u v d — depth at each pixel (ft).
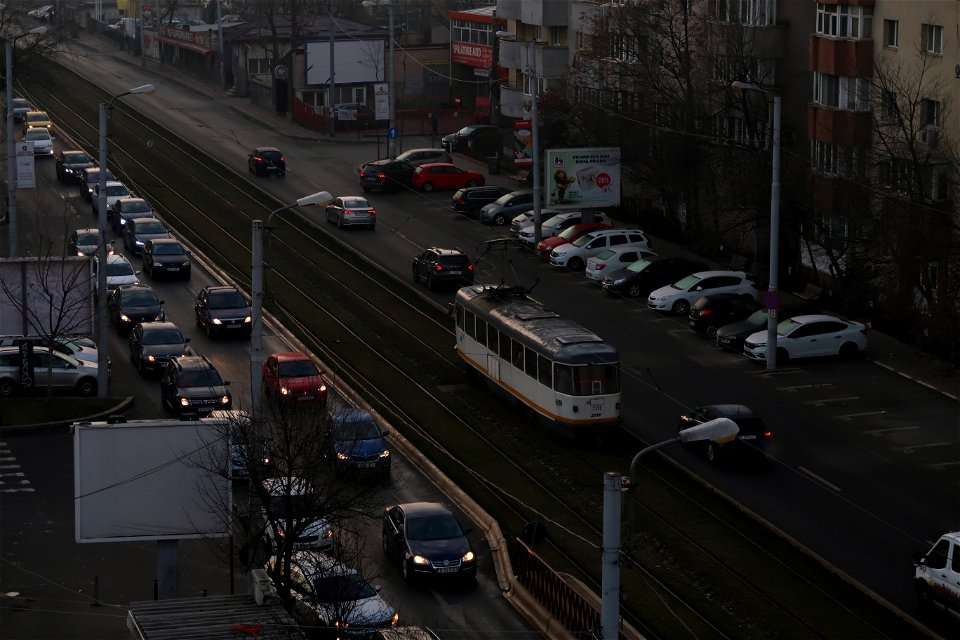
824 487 372.38
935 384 459.73
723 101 615.98
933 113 510.17
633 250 597.11
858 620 292.61
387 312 553.23
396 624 285.23
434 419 431.84
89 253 593.83
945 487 372.38
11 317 467.11
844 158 531.09
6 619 293.23
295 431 334.65
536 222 638.94
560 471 386.73
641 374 473.67
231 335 515.91
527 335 428.56
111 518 301.22
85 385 459.32
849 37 542.16
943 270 453.58
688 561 323.37
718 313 520.01
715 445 388.16
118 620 294.46
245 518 328.29
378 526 358.23
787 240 576.20
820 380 466.29
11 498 365.40
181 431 303.48
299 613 278.26
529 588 314.14
